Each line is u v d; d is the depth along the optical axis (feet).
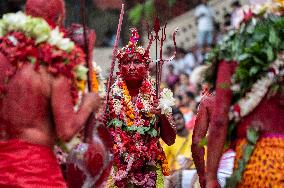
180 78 77.15
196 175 43.73
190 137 53.11
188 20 94.73
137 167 42.04
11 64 28.71
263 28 29.22
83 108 28.91
